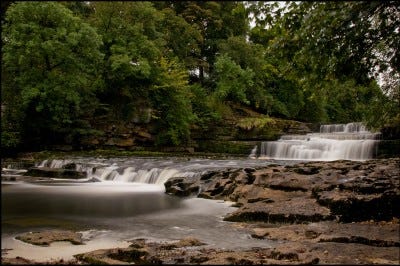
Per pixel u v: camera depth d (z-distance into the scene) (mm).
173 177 17469
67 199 14594
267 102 46875
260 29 8609
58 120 31062
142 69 34094
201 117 38812
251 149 34688
